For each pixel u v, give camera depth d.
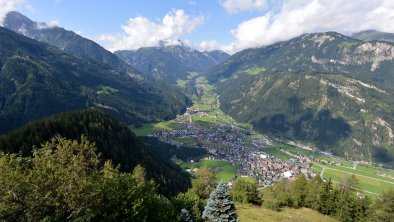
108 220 32.38
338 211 88.81
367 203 90.00
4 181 27.73
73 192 29.83
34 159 33.81
